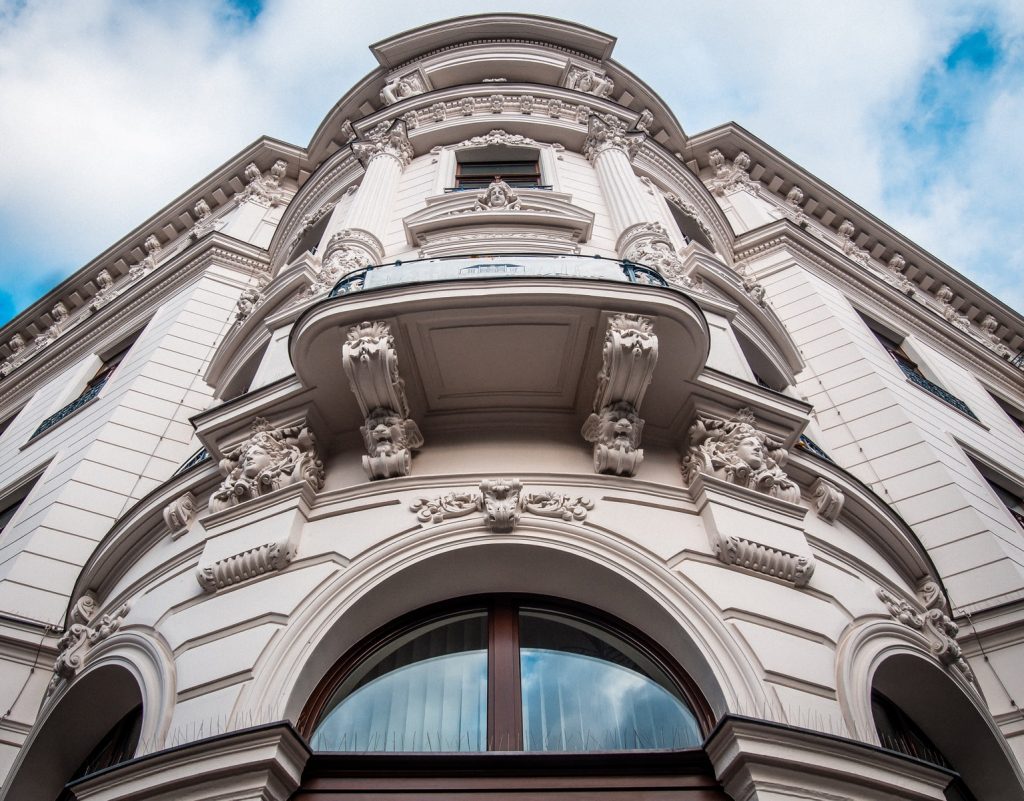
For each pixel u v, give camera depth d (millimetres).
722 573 6297
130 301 18688
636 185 12180
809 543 7094
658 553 6332
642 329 6887
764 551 6434
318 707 5719
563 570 6348
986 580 10562
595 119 13859
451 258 7762
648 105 18406
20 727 8977
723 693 5438
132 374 14594
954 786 7301
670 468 7293
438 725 5738
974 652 9781
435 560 6262
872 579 7344
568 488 6828
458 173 13250
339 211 13539
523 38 17375
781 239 18047
